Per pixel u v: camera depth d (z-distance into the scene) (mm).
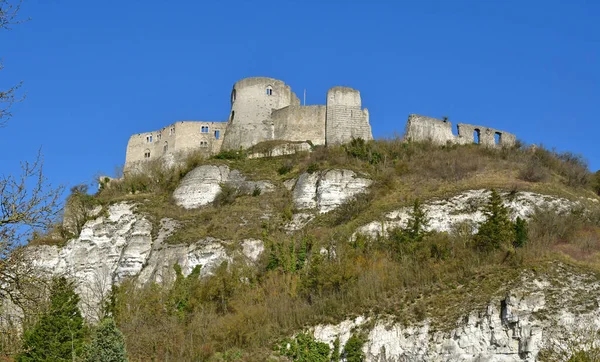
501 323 48031
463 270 53438
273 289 58281
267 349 51438
